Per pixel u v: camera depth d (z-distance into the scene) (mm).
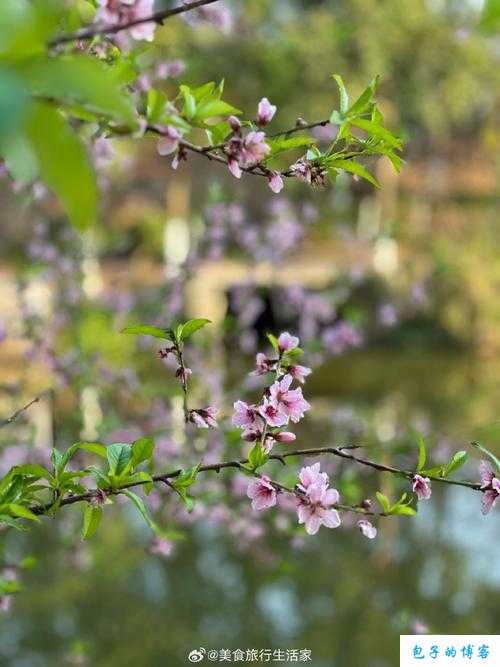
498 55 12703
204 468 1517
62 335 5371
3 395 4695
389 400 9711
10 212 9242
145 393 4348
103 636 4973
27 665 4605
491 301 12492
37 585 5379
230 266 8570
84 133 1253
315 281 9438
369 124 1334
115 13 1037
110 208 11688
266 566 5703
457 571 5852
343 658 4836
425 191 13242
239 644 5000
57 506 1471
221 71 9906
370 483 3848
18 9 500
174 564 5793
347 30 6180
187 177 12289
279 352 1594
